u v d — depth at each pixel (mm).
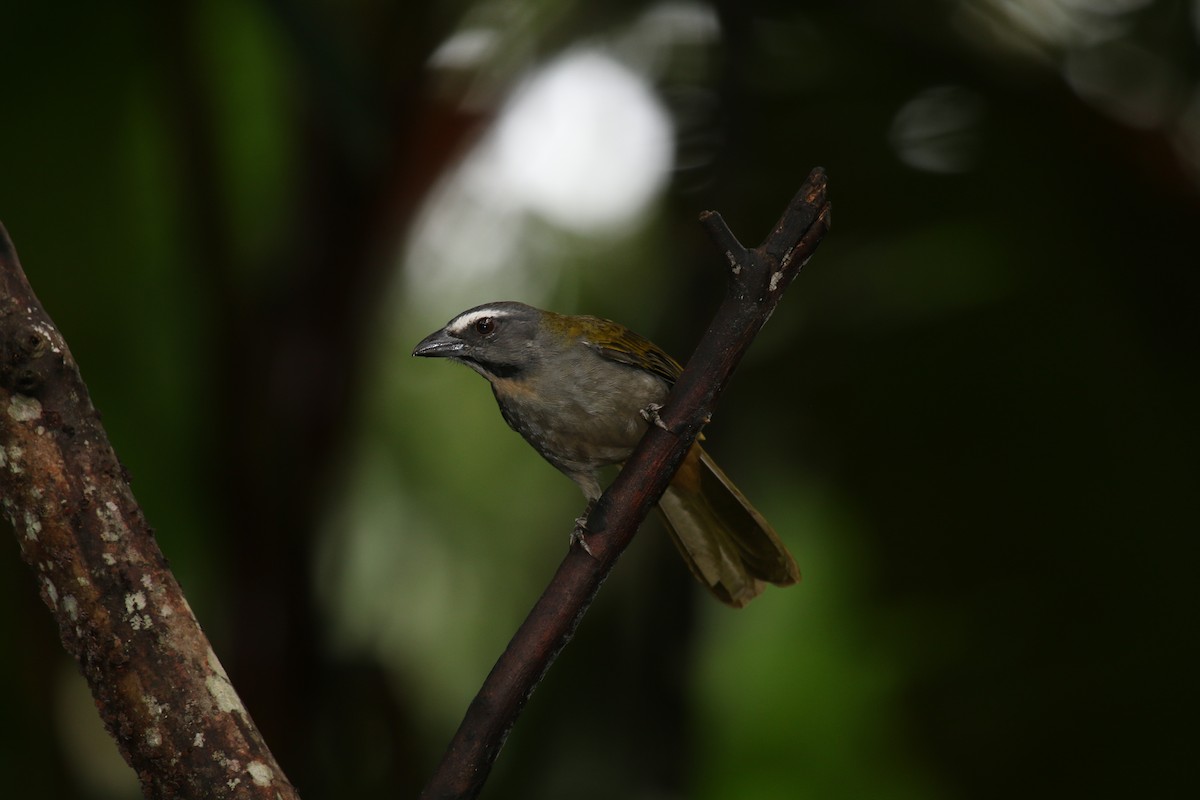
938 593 11047
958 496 11039
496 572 13219
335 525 11117
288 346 10469
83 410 5023
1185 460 10570
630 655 11531
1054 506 10789
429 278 13523
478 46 11234
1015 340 10953
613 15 11664
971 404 11023
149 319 11078
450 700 12828
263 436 10383
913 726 10945
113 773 11570
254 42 11344
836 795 12188
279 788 5008
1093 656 10508
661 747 10773
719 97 10969
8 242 5004
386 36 10734
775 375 11547
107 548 4973
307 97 10445
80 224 10914
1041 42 11203
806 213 5648
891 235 11578
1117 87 11141
